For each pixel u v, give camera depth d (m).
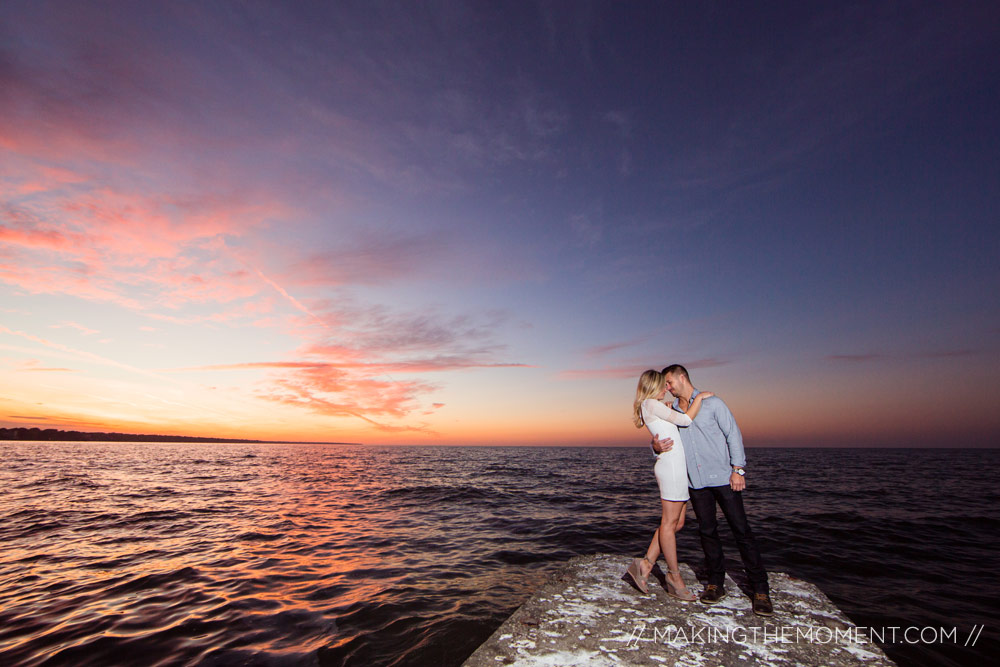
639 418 4.07
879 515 11.80
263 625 4.75
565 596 3.95
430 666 3.83
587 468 36.28
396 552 7.97
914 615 4.98
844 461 50.34
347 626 4.70
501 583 6.19
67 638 4.45
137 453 63.09
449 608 5.21
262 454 69.44
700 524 3.96
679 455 3.82
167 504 14.39
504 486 20.73
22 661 3.98
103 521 11.24
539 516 12.05
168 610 5.20
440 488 19.70
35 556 7.80
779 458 59.62
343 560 7.42
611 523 10.91
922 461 51.41
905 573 6.59
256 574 6.61
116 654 4.10
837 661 2.88
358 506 14.08
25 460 39.16
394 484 21.78
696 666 2.79
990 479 24.73
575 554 7.83
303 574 6.62
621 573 4.58
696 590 4.18
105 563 7.28
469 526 10.52
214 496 16.69
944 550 7.98
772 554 7.62
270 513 12.52
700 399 3.99
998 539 8.91
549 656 2.91
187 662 3.94
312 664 3.89
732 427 3.77
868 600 5.48
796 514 11.96
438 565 7.11
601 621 3.44
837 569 6.78
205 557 7.64
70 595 5.73
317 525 10.63
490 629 4.59
